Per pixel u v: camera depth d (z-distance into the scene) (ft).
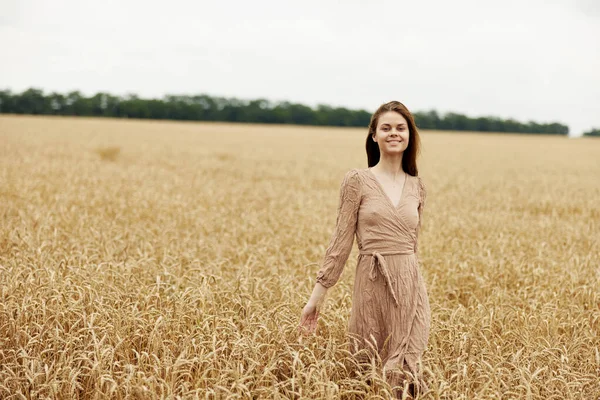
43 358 12.02
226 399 9.95
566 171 77.77
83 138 105.60
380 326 11.24
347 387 11.27
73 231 24.64
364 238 11.19
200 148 94.12
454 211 36.65
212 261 20.94
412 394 11.07
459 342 12.75
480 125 334.65
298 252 22.94
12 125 148.25
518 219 35.47
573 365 13.09
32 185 38.14
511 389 11.37
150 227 27.35
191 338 12.20
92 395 10.91
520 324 15.07
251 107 320.50
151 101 311.47
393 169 11.32
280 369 12.10
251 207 35.94
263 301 15.52
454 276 19.80
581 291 18.21
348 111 319.47
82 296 14.17
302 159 82.64
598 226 33.63
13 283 15.06
